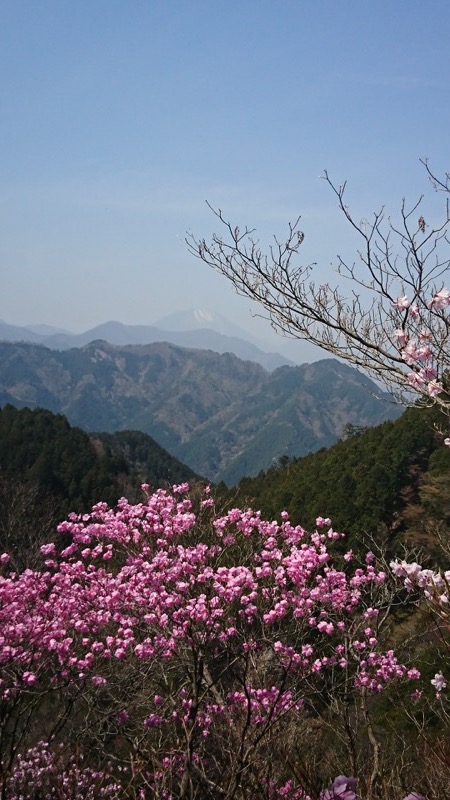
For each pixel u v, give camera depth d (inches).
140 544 272.4
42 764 236.1
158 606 224.1
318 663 229.9
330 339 181.9
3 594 244.4
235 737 209.8
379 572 262.5
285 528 279.4
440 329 170.9
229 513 276.8
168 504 286.7
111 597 235.6
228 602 227.1
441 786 163.5
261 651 244.2
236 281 188.2
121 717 229.1
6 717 230.7
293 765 176.9
